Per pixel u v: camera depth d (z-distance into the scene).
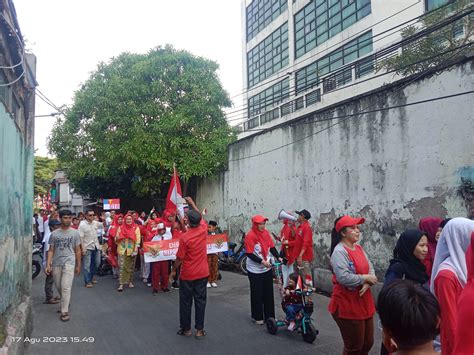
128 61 16.55
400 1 14.12
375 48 14.91
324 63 17.80
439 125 7.30
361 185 9.16
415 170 7.78
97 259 12.34
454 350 2.46
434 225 4.41
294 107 19.11
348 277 4.36
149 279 11.70
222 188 15.84
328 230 10.21
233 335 6.74
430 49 9.41
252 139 13.85
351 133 9.47
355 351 4.50
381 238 8.58
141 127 15.35
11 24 4.98
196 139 15.71
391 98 8.37
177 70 16.41
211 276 11.02
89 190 20.27
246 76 25.11
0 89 5.02
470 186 6.72
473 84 6.71
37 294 10.27
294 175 11.62
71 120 16.33
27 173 7.27
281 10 21.59
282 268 9.46
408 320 1.94
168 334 6.85
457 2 9.16
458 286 3.05
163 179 16.45
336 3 17.33
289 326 6.58
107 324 7.49
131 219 10.94
